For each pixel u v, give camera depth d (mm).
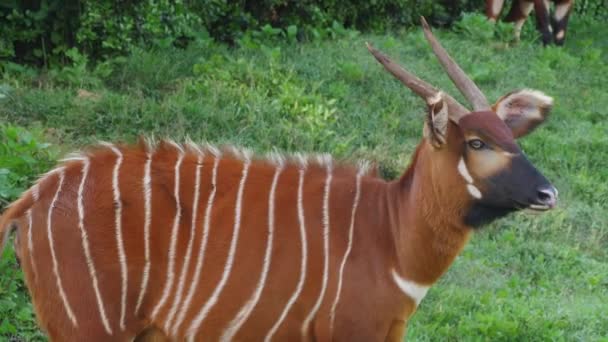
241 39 19953
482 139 8602
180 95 16719
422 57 21500
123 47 17922
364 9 23188
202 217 8797
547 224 15883
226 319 8789
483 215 8797
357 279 8766
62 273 8625
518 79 21125
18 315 11039
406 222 8875
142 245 8680
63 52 17828
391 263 8844
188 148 9141
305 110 17000
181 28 19016
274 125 16438
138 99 16375
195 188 8859
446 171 8703
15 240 8867
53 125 15359
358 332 8797
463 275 13930
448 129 8688
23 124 15242
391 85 19344
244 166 9031
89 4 17344
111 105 15812
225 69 17969
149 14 18062
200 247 8742
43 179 8852
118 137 15250
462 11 26047
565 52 24141
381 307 8812
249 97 17031
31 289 8781
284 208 8891
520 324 12406
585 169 17688
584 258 15109
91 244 8617
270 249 8789
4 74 16688
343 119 17719
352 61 19828
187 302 8758
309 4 21703
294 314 8805
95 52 18000
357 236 8867
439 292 13227
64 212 8680
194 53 18672
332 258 8797
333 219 8898
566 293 13984
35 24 17641
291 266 8773
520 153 8633
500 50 23328
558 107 19875
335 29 21781
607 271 14719
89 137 15164
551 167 17719
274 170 9055
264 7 21422
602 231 15961
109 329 8672
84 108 15703
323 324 8789
